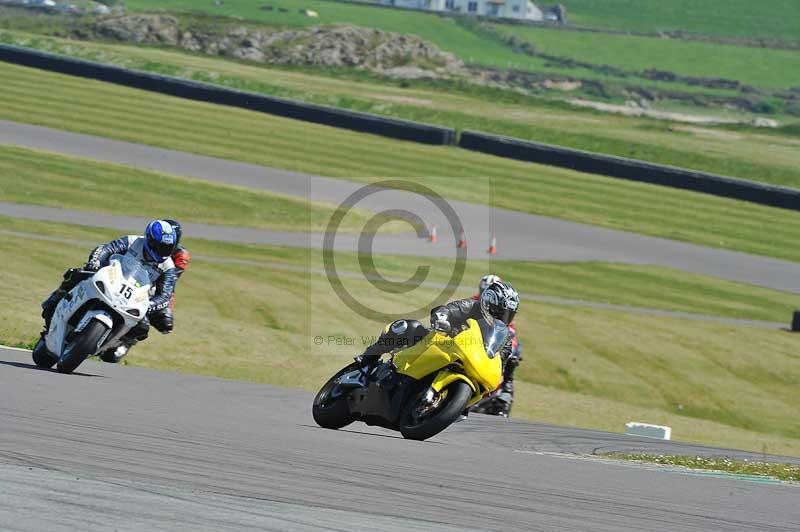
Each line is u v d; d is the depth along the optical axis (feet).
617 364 247.70
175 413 90.17
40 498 44.83
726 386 241.76
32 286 229.25
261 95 601.62
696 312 321.32
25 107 526.98
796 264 411.34
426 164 514.27
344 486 58.03
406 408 92.07
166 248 115.34
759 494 79.30
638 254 400.88
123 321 113.91
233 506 47.96
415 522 49.49
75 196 364.38
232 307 248.52
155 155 465.47
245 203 391.24
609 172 542.98
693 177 526.57
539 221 437.17
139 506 45.52
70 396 91.09
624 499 66.64
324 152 513.45
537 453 100.17
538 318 281.95
